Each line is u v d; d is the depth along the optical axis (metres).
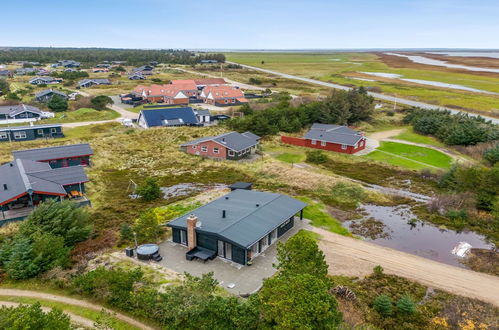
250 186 42.22
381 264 28.42
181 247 29.75
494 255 30.36
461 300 24.05
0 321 15.70
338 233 33.50
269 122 73.56
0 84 113.44
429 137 71.44
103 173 49.50
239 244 26.22
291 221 33.84
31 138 63.41
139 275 23.23
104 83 132.25
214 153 56.28
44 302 21.58
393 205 40.72
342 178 48.22
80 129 71.44
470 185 40.84
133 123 77.81
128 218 35.41
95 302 21.70
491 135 61.72
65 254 26.34
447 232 34.69
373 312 22.39
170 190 43.97
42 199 36.56
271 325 17.34
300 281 17.81
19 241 25.61
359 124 80.25
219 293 23.36
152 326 19.75
